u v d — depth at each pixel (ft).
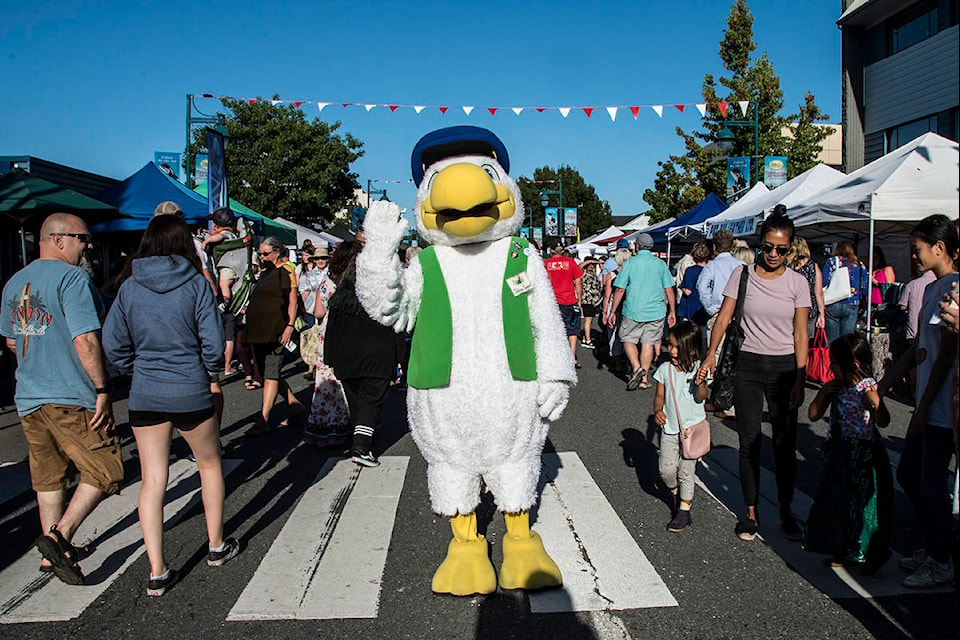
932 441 11.98
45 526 13.12
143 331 12.08
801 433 23.04
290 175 93.50
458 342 11.95
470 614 11.63
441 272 12.22
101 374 12.55
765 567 13.24
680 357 14.62
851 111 69.15
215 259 23.59
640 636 10.91
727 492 17.49
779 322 14.20
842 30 69.56
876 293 33.19
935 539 12.15
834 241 45.32
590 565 13.34
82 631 11.24
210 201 40.83
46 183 32.58
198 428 12.68
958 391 8.31
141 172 43.57
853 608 11.67
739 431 14.64
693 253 30.60
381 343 18.89
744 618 11.41
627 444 22.00
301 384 33.88
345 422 21.88
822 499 12.84
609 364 39.11
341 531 15.20
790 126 72.64
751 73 69.82
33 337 12.55
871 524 12.45
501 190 12.47
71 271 12.64
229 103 93.50
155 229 12.60
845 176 37.35
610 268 47.42
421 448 12.46
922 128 61.87
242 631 11.18
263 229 53.36
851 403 12.58
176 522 15.84
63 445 12.63
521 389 12.01
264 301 22.94
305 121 97.14
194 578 13.04
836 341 12.80
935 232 12.28
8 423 25.81
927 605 11.74
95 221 39.01
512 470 12.15
